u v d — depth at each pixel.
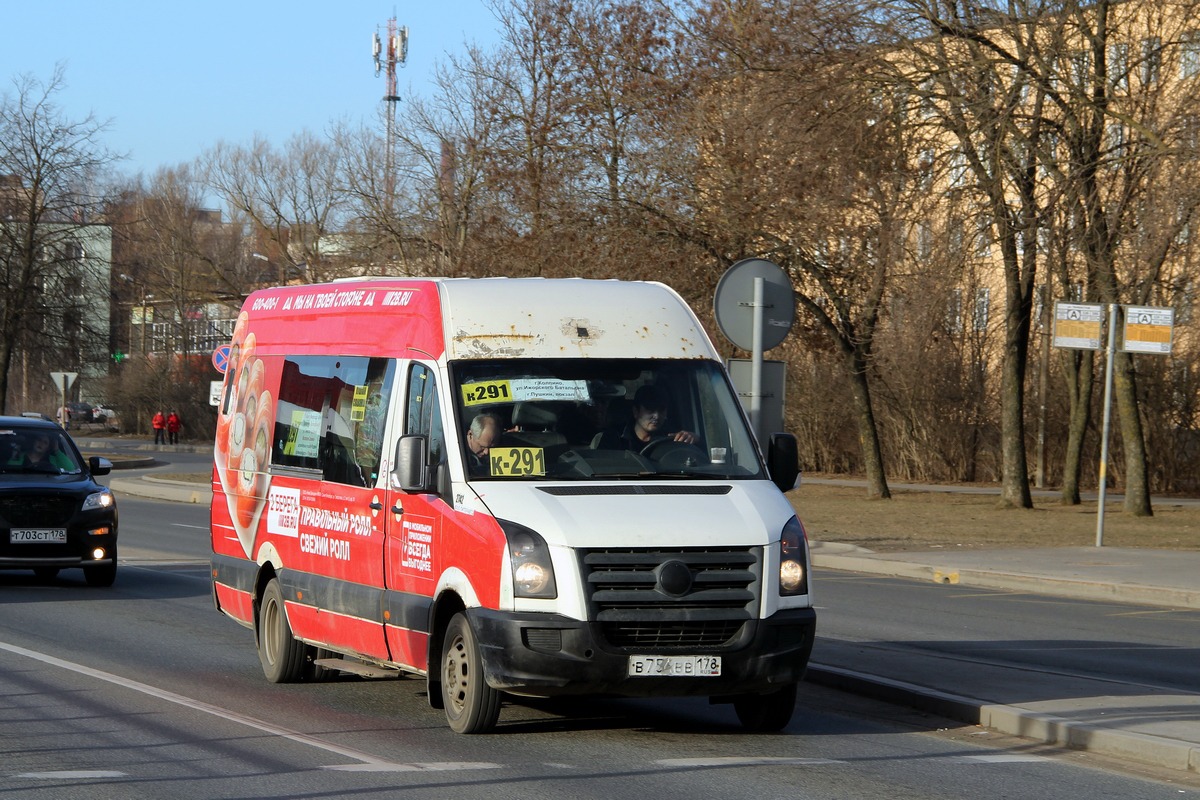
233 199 97.06
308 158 96.69
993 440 71.25
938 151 41.25
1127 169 40.88
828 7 41.91
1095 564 30.48
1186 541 36.66
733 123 45.47
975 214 40.66
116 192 91.75
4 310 82.00
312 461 15.90
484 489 12.82
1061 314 34.31
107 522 25.19
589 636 12.01
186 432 116.75
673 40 50.94
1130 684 16.20
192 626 20.83
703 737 13.26
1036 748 12.98
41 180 82.44
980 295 70.38
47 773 11.25
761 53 43.59
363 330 15.44
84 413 143.12
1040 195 41.84
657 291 14.91
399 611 13.70
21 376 130.75
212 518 18.59
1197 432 64.56
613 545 12.16
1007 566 30.06
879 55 41.31
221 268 118.38
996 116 39.53
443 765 11.70
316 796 10.54
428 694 14.55
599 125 51.00
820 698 15.67
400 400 14.23
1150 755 12.27
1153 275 42.41
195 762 11.76
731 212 46.44
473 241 54.00
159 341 124.19
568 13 53.09
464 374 13.60
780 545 12.61
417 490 13.18
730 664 12.26
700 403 14.00
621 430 13.58
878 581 29.39
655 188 48.91
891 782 11.36
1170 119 38.47
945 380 71.75
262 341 17.89
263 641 16.69
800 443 77.19
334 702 14.98
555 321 14.17
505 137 54.56
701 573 12.27
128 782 10.97
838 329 52.62
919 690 15.12
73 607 22.78
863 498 54.84
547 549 12.16
